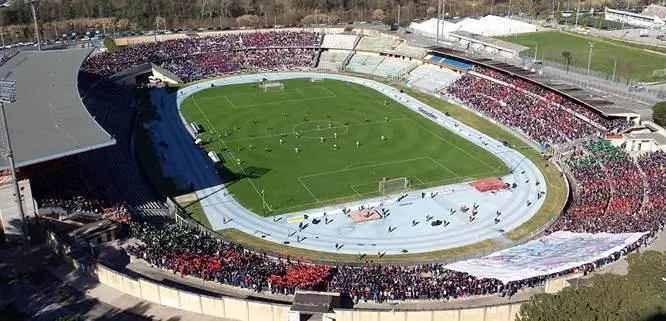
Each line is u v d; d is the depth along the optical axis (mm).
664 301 47094
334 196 100250
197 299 62688
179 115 146750
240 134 132000
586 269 68500
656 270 50469
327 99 158750
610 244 68188
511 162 113688
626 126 115438
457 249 83000
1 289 66812
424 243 85000
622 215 81812
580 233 76625
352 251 82938
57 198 85375
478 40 180125
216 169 112188
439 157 116625
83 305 63938
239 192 102562
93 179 97938
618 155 105812
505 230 88250
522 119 131750
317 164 114062
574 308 48250
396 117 142125
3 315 61156
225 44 196500
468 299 65812
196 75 182125
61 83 111500
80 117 91375
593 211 85625
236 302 61562
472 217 92312
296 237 87125
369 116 143125
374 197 99688
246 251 81375
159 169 112812
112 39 186750
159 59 183375
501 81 150750
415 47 183375
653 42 190875
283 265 76250
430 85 165500
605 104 120688
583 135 117812
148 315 62469
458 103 150750
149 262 73125
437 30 187500
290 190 102812
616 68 159375
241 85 174125
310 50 199125
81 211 83312
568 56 158500
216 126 137750
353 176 108125
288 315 60031
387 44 192250
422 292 66250
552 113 129875
